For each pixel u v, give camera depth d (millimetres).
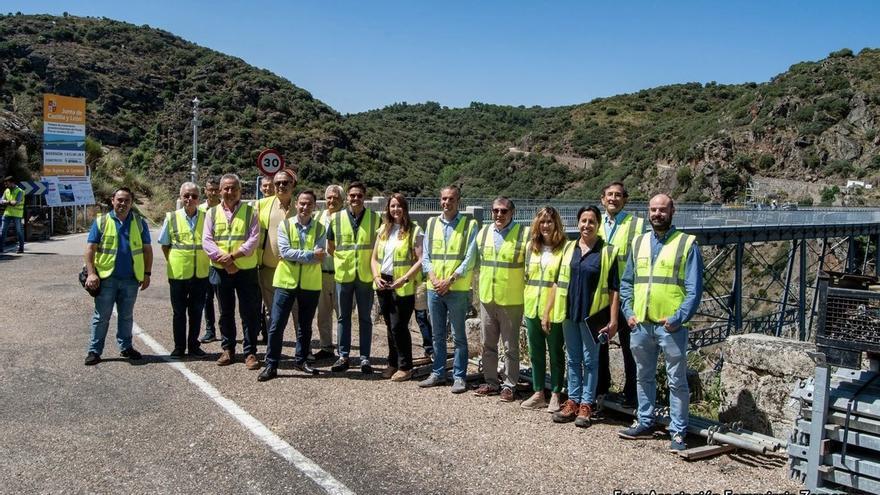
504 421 5488
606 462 4598
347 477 4188
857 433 4094
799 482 4348
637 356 5184
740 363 5770
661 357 7848
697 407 7082
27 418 5160
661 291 4977
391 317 6664
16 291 10859
